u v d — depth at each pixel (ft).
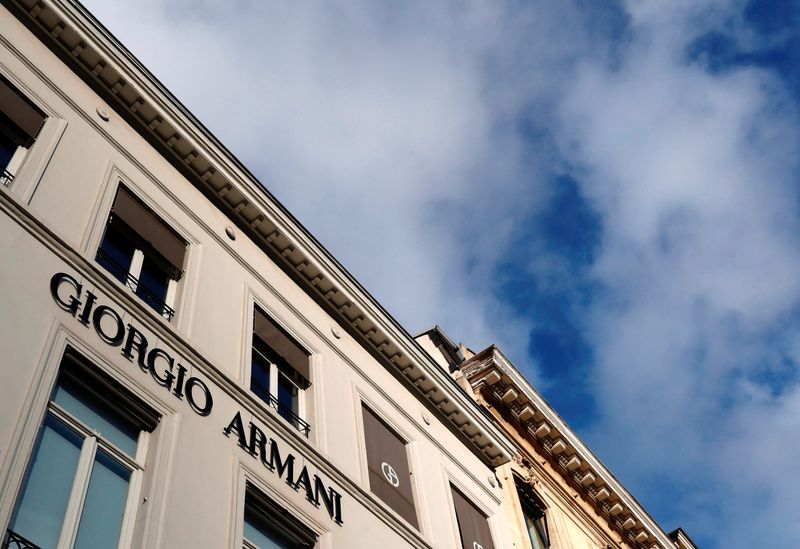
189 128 48.91
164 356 37.76
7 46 40.93
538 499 78.38
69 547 28.81
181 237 45.68
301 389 49.14
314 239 55.16
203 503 34.37
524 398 83.30
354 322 57.57
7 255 33.09
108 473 32.19
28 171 37.55
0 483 26.89
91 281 36.29
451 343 89.30
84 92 44.60
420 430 58.80
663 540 95.45
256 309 48.21
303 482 41.81
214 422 38.17
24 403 29.50
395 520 47.67
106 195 41.22
